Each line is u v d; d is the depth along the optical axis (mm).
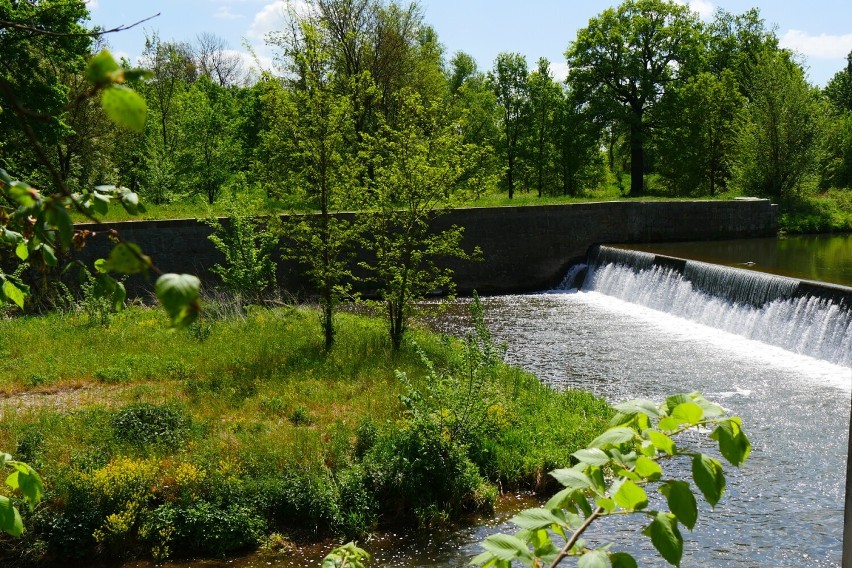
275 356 15969
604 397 14945
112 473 9930
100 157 32625
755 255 26562
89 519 9547
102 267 2494
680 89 44531
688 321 22094
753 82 39781
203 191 38719
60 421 11758
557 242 29766
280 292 26359
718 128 46469
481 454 11438
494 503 10727
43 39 20547
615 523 9820
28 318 19531
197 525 9641
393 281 17188
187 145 39094
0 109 2738
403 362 15719
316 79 16703
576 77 46469
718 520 9930
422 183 16703
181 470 10148
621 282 26516
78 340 17109
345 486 10391
